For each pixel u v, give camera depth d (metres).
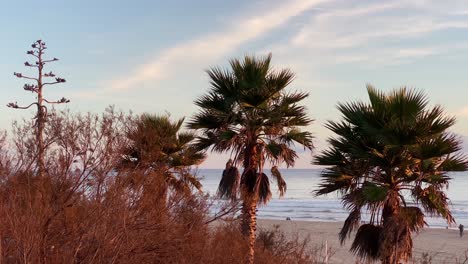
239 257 9.58
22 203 6.28
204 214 8.05
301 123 14.98
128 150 7.28
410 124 11.66
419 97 11.77
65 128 6.73
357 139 12.30
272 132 14.79
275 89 14.69
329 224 51.91
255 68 14.50
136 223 7.01
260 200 14.12
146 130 7.54
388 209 11.79
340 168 12.39
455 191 151.62
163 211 7.34
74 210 6.57
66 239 6.48
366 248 11.82
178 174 8.30
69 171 6.68
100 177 6.78
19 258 5.69
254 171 14.28
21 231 5.73
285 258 12.12
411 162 11.83
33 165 6.59
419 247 35.62
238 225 11.68
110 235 6.56
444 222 68.38
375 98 12.24
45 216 6.21
